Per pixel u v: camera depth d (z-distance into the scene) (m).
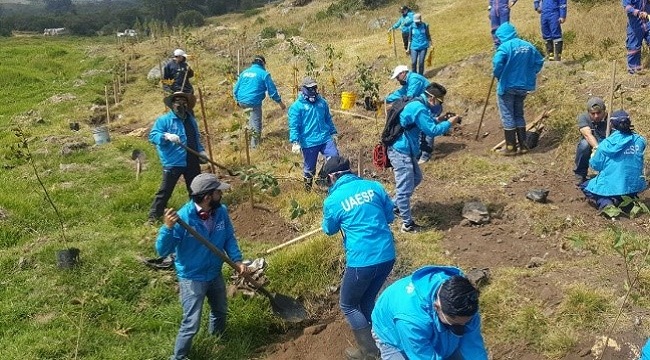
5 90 21.23
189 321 5.65
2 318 6.61
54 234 8.50
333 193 5.34
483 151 9.91
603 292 5.71
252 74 11.27
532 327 5.52
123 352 6.03
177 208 9.34
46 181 10.84
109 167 11.43
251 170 7.95
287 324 6.55
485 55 13.19
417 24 13.77
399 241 7.29
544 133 9.86
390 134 7.23
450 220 7.77
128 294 6.95
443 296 3.40
